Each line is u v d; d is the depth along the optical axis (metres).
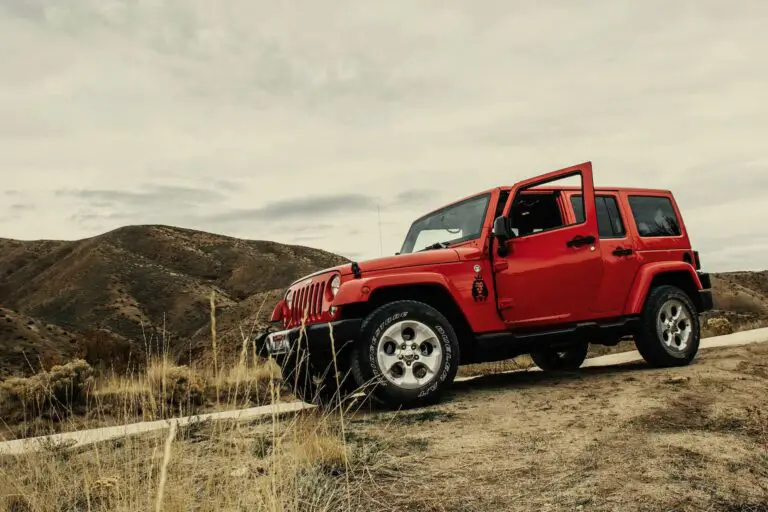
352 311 5.19
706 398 4.48
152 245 103.88
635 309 6.12
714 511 2.60
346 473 3.01
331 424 4.27
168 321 65.06
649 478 2.94
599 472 3.04
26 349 28.78
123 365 12.23
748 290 45.78
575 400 4.71
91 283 75.50
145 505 2.84
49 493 3.09
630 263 6.26
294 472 2.92
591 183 5.91
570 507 2.65
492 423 4.17
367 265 5.13
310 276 5.57
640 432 3.71
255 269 97.44
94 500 3.03
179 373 7.60
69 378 7.92
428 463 3.34
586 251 5.91
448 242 5.93
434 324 5.05
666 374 5.69
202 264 99.00
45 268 109.38
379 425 4.30
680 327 6.49
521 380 6.38
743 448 3.34
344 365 5.54
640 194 6.76
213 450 3.68
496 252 5.53
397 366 4.97
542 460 3.28
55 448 4.09
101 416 6.87
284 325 5.88
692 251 6.92
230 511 2.60
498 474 3.10
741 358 6.41
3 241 130.38
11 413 7.39
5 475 3.28
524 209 5.86
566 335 5.79
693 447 3.36
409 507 2.73
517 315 5.56
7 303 88.12
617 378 5.72
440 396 5.46
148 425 4.84
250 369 8.87
